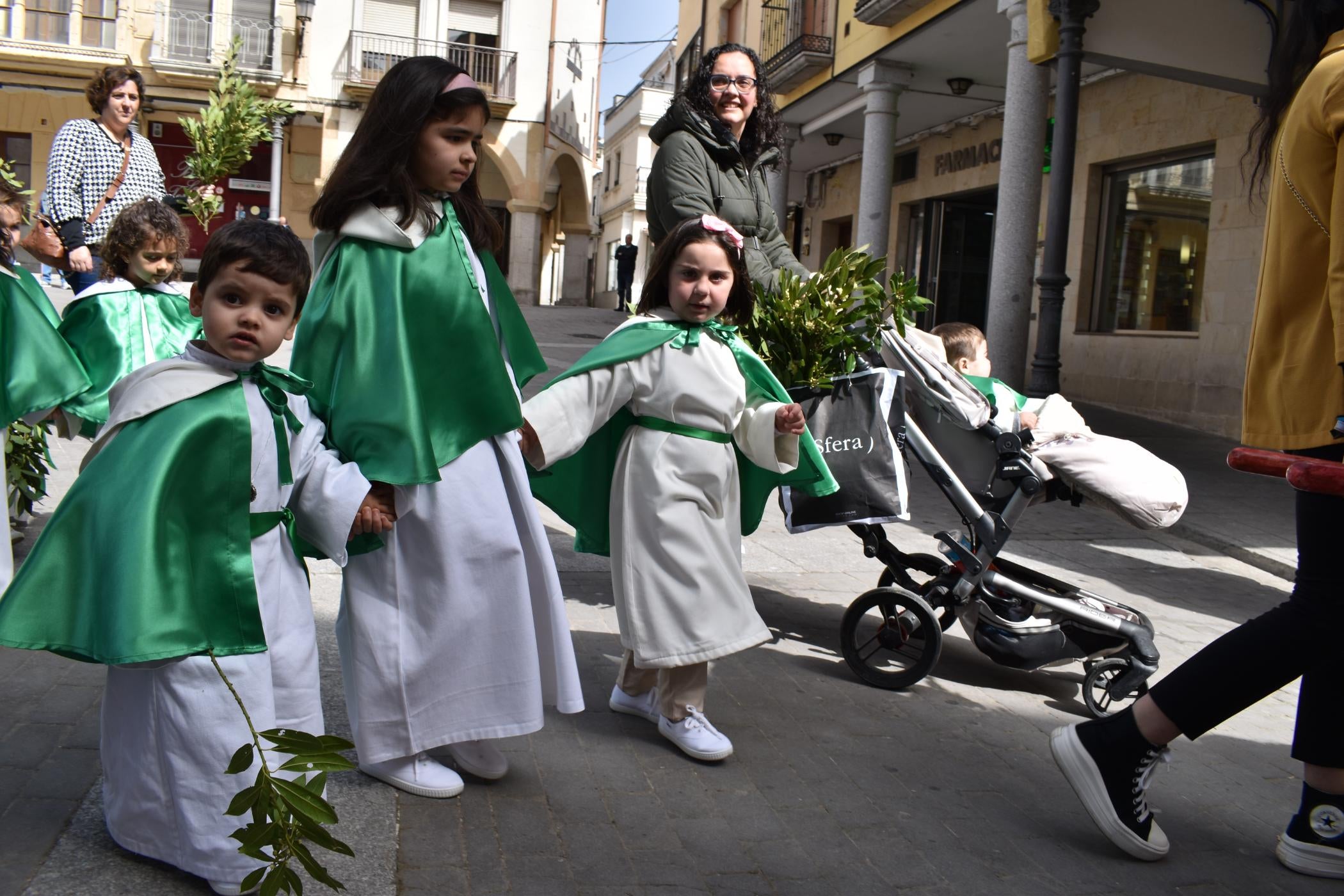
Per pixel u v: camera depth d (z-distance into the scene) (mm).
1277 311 2791
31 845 2412
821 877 2648
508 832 2723
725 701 3836
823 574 5730
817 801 3078
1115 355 13453
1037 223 10633
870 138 14398
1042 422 4168
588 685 3852
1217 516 7629
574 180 38000
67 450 7113
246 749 1936
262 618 2400
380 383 2662
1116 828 2809
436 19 31547
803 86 16797
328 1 30297
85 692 3344
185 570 2213
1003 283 10656
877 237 14445
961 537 4281
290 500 2584
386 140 2742
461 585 2766
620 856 2658
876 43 13938
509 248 33969
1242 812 3217
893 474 4039
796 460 3316
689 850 2725
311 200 30719
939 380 4047
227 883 2266
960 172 17078
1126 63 9242
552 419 3045
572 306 37688
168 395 2289
